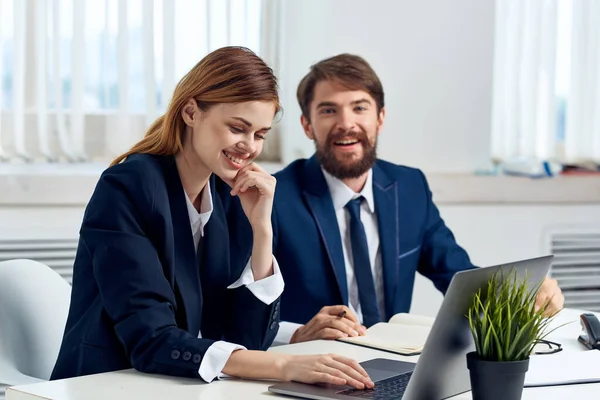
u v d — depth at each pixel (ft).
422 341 7.77
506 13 14.56
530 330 5.53
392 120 13.88
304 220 9.97
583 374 6.51
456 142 14.23
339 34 13.56
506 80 14.66
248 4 13.16
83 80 12.48
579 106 14.93
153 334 6.43
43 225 11.92
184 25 12.82
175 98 7.09
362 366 6.75
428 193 10.87
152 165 7.02
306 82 10.42
